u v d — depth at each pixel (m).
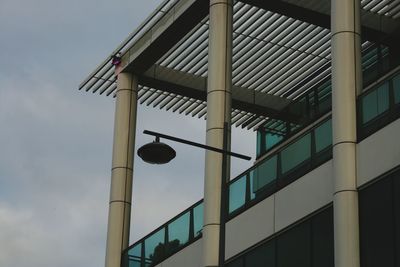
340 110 26.97
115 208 37.97
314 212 27.59
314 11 34.00
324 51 38.06
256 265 29.58
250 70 39.50
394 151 25.20
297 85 40.59
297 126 38.62
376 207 25.53
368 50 36.91
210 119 32.12
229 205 31.22
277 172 29.70
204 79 40.06
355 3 28.30
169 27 35.62
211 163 31.59
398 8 35.19
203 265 30.89
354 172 26.30
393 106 25.77
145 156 22.95
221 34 32.84
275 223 29.02
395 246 24.69
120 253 37.41
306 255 27.67
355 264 25.53
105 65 39.72
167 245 34.66
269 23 36.34
